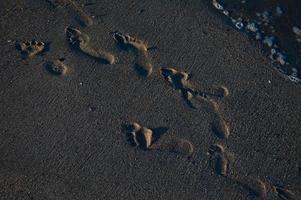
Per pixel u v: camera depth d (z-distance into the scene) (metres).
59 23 3.73
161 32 3.74
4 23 3.71
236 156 3.50
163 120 3.55
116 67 3.65
